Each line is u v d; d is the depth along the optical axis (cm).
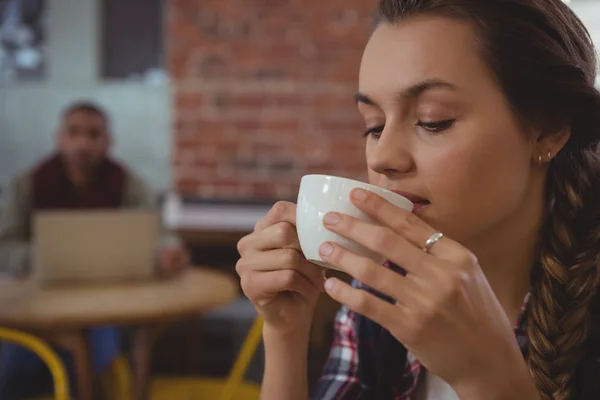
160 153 385
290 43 367
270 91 371
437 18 65
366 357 93
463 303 52
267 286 79
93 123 288
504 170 67
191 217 354
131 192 305
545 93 68
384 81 67
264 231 79
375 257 62
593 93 71
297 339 86
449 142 65
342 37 364
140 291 207
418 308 53
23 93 387
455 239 68
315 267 79
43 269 212
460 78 64
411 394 87
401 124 67
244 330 339
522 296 81
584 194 78
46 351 138
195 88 373
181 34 371
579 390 76
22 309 182
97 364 231
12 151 391
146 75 385
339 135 369
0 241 277
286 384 86
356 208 62
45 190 288
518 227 76
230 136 374
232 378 160
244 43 370
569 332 75
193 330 269
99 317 177
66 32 384
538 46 67
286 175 374
